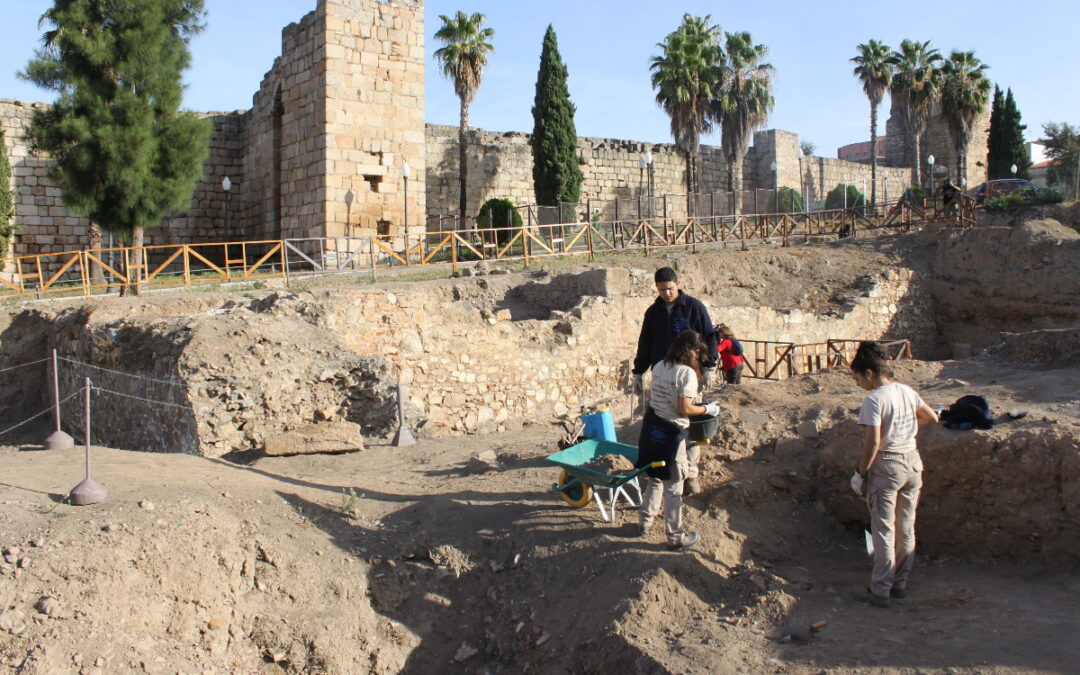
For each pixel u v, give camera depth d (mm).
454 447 10320
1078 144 43625
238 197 31156
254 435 10359
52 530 5938
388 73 25203
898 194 47406
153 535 6102
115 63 20672
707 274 22266
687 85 36156
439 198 33125
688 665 4906
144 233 29422
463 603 6453
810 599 5672
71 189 20656
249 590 6230
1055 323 21625
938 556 6496
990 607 5309
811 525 6949
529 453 9305
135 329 12477
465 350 13633
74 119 20219
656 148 39281
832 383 9594
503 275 19359
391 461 9852
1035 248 22250
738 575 6043
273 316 12367
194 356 10461
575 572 6223
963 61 42812
